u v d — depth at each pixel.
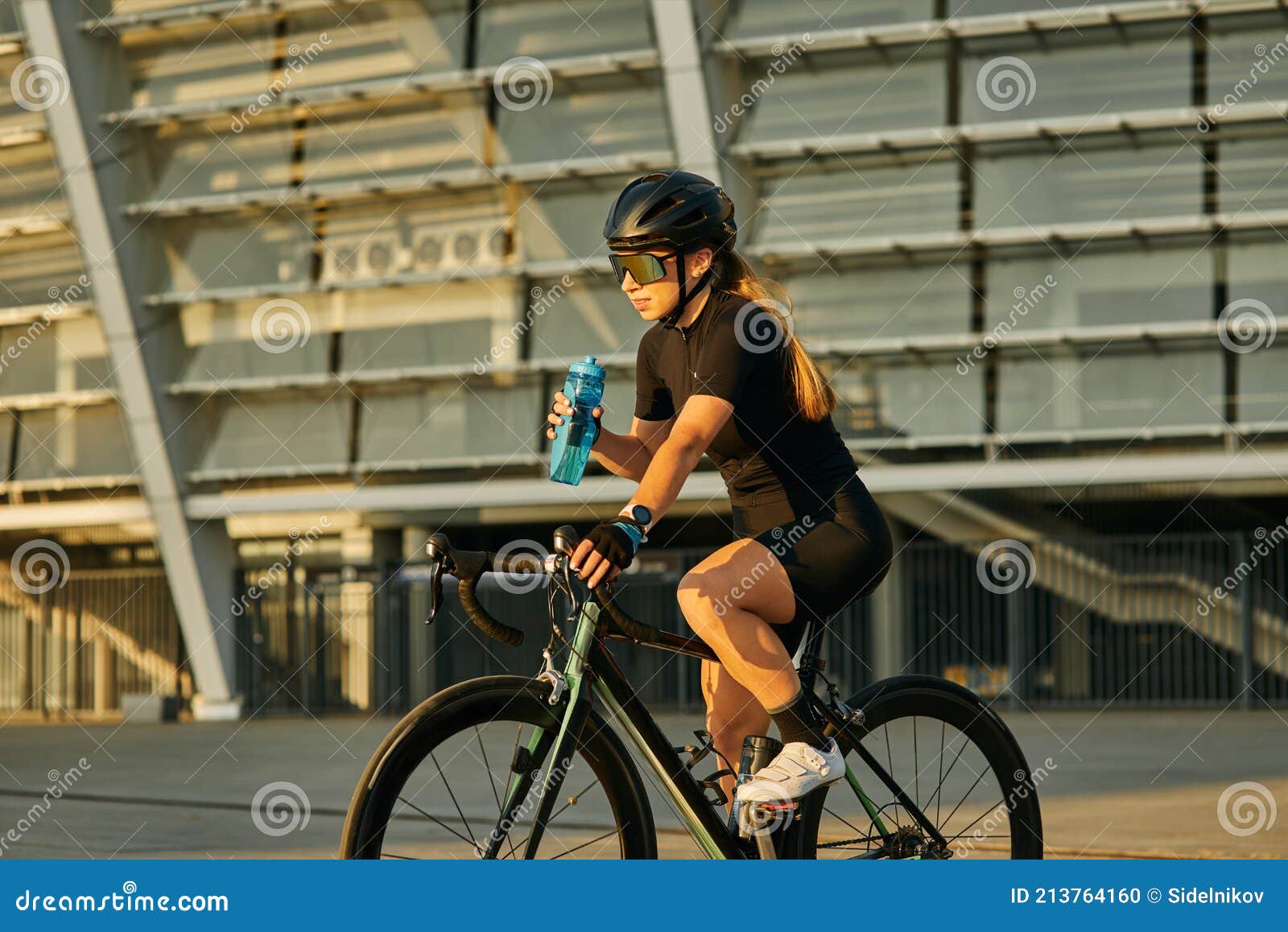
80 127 56.59
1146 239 50.16
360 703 58.22
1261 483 50.47
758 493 10.08
